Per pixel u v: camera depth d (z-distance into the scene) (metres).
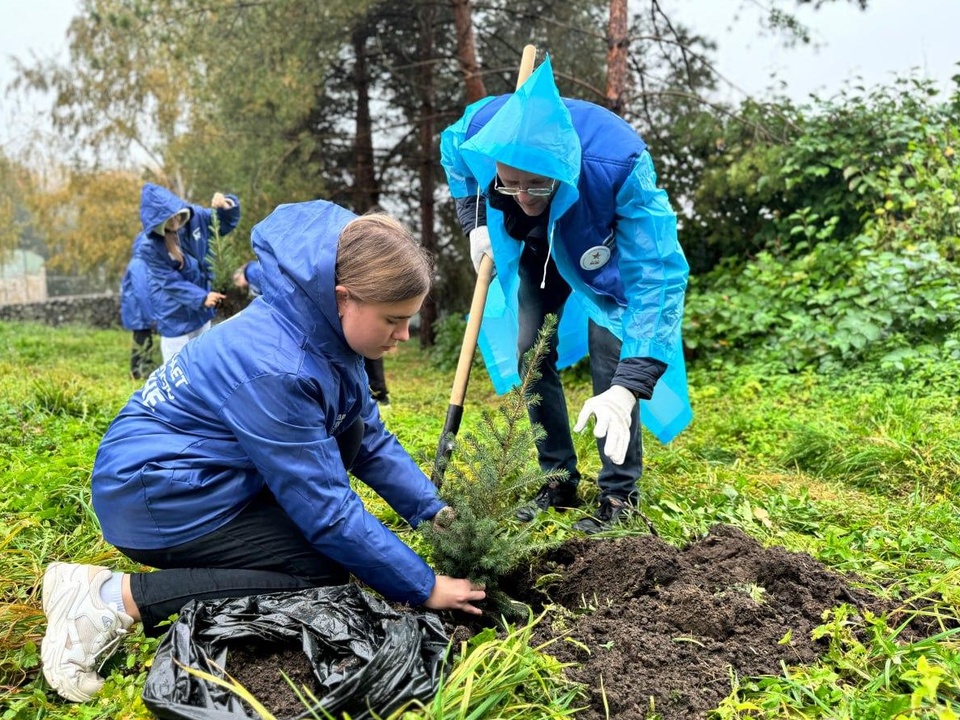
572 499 3.77
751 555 2.70
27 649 2.36
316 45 11.19
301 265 2.17
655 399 3.55
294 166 11.68
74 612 2.21
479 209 3.67
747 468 4.67
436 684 1.99
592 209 3.07
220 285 6.62
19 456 4.16
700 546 2.88
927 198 8.17
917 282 7.33
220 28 11.56
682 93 9.99
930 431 4.87
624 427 2.88
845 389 6.73
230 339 2.24
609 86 9.66
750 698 2.12
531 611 2.53
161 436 2.30
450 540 2.49
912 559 3.11
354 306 2.18
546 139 2.71
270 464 2.20
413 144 13.81
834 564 3.10
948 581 2.69
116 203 22.05
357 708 1.89
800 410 6.03
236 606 2.16
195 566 2.34
